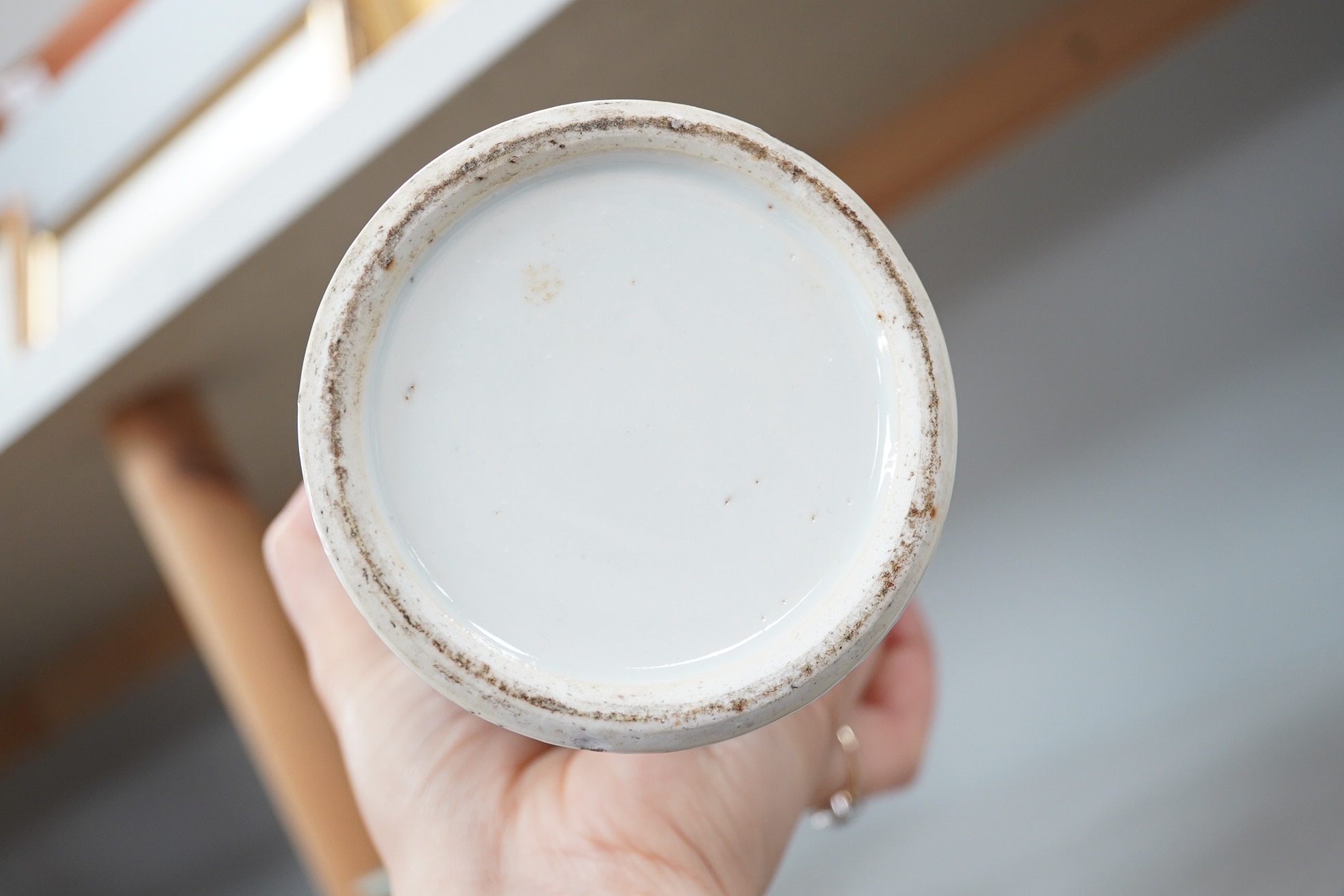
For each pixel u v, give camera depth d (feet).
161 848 3.29
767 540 0.98
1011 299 2.64
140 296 1.69
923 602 2.64
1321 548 2.35
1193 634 2.43
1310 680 2.32
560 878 1.05
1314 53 2.41
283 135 1.87
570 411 0.98
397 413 0.98
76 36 2.49
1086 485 2.56
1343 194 2.38
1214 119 2.49
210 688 3.28
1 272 2.24
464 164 0.97
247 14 1.88
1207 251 2.49
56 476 2.07
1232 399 2.46
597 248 0.99
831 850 2.64
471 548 0.97
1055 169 2.60
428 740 1.11
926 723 1.57
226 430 2.17
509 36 1.48
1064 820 2.47
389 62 1.53
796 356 0.99
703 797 1.07
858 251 0.97
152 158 2.07
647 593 0.97
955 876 2.53
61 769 3.43
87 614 3.13
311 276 1.72
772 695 0.95
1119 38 2.49
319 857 1.59
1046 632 2.55
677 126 0.97
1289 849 2.27
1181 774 2.39
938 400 0.96
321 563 1.22
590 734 0.95
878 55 2.08
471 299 0.98
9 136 2.26
